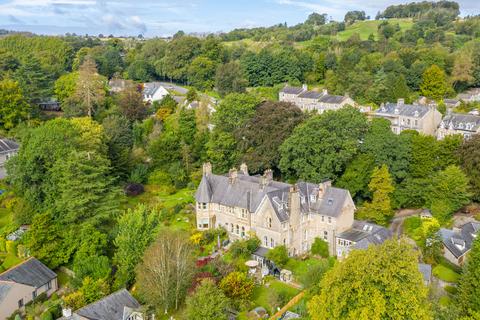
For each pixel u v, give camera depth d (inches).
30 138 4259.4
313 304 2300.7
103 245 3612.2
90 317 2667.3
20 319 3051.2
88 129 4731.8
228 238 3946.9
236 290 3016.7
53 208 3973.9
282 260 3454.7
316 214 3747.5
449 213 4001.0
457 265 3393.2
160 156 5167.3
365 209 4047.7
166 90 7298.2
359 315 2089.1
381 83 6815.9
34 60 6363.2
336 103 6565.0
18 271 3314.5
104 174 4584.2
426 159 4261.8
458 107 6382.9
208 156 5142.7
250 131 4849.9
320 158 4266.7
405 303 2084.2
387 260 2194.9
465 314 2586.1
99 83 6422.2
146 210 3919.8
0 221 4215.1
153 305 2962.6
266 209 3617.1
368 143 4328.3
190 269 3159.5
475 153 4082.2
